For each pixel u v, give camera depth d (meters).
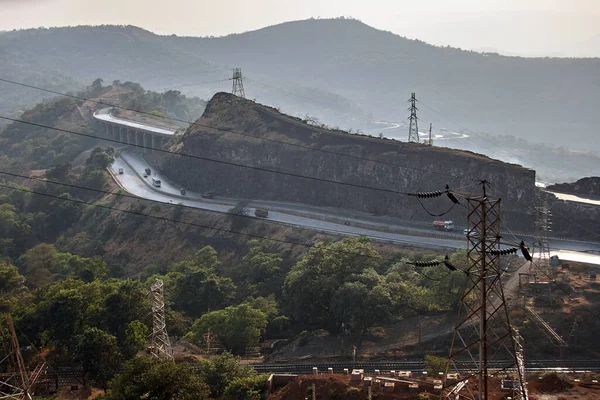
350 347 176.25
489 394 115.94
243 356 176.25
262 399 130.00
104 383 150.38
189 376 122.25
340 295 184.12
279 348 183.88
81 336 157.25
